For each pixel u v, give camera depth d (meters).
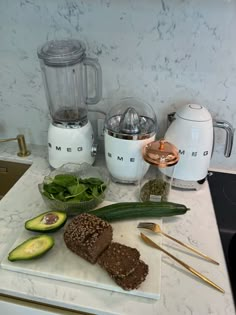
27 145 1.10
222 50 0.84
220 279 0.64
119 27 0.85
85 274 0.62
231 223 0.80
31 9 0.86
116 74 0.92
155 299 0.59
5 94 1.03
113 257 0.62
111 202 0.81
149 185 0.85
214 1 0.77
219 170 1.02
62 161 0.90
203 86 0.90
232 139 0.89
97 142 1.04
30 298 0.60
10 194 0.86
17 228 0.74
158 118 0.97
